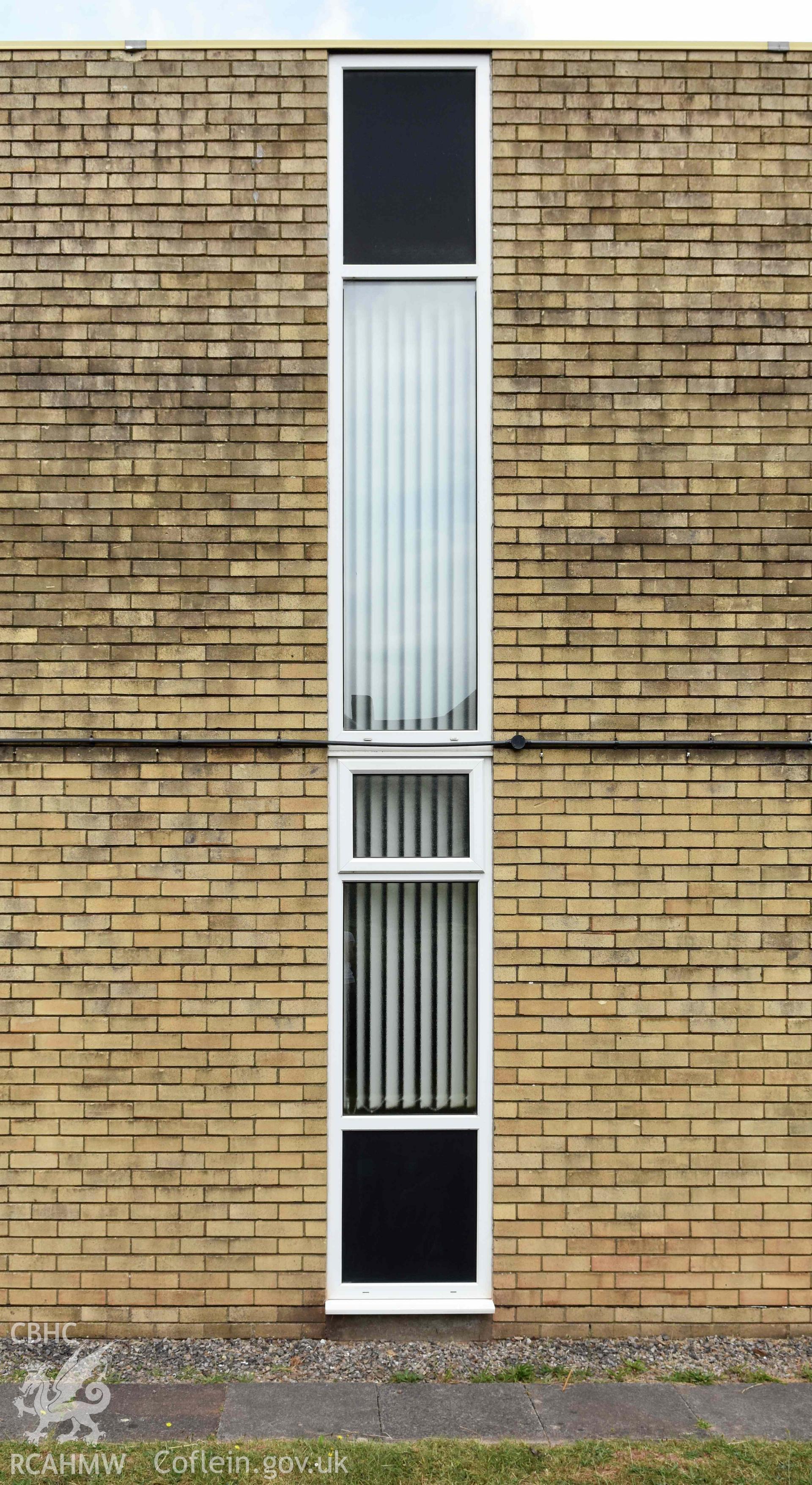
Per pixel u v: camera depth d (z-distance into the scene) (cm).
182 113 534
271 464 533
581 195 536
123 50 534
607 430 536
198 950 527
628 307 536
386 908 542
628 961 530
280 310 534
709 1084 529
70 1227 521
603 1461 416
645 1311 523
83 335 533
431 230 545
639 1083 528
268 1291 520
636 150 536
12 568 533
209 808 530
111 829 529
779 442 539
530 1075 527
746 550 538
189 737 530
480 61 540
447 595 548
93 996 526
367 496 549
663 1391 473
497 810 532
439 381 549
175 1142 523
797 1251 527
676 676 536
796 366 539
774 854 534
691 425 537
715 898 532
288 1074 525
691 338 538
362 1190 531
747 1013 531
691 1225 526
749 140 538
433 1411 454
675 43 535
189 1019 525
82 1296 519
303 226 534
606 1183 526
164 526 533
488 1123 531
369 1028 539
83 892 529
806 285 540
